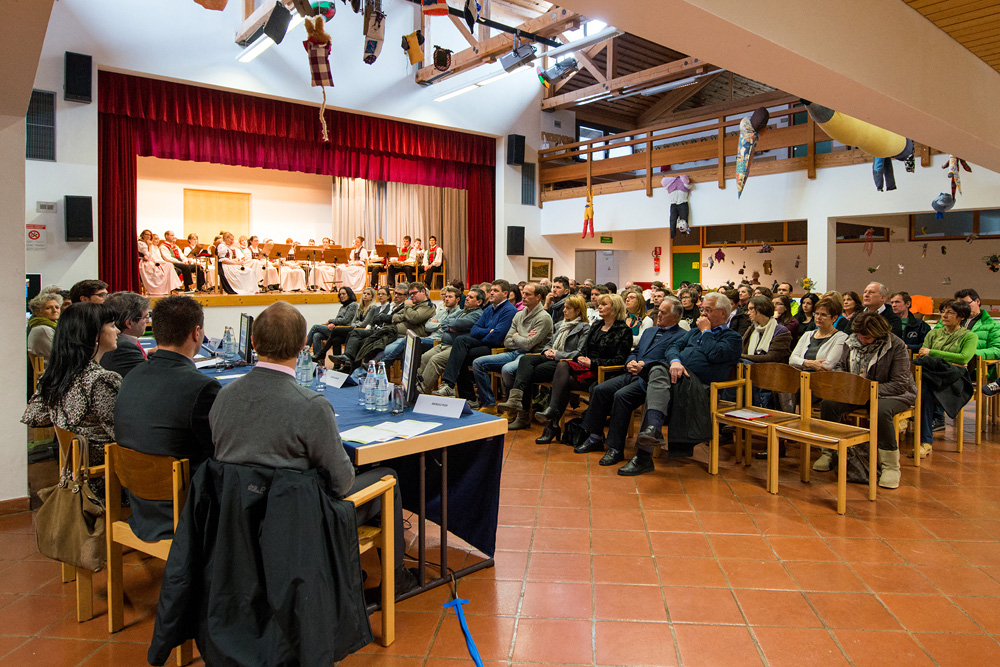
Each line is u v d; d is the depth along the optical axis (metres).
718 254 13.29
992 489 3.92
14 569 2.86
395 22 11.34
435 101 11.96
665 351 4.46
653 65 13.59
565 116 14.13
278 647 1.74
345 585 1.90
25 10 2.29
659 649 2.21
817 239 8.83
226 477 1.84
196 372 2.21
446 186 12.96
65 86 8.39
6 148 3.41
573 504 3.66
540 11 11.86
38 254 8.36
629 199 11.56
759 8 2.45
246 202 12.70
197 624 1.88
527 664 2.12
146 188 11.73
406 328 6.98
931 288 10.98
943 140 4.20
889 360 4.02
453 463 2.97
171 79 9.32
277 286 10.97
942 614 2.45
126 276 9.38
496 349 5.93
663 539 3.16
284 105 10.57
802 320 6.21
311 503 1.83
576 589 2.65
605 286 7.26
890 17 3.19
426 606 2.51
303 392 1.96
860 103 3.33
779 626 2.36
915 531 3.26
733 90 13.77
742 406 4.48
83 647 2.23
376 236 13.33
